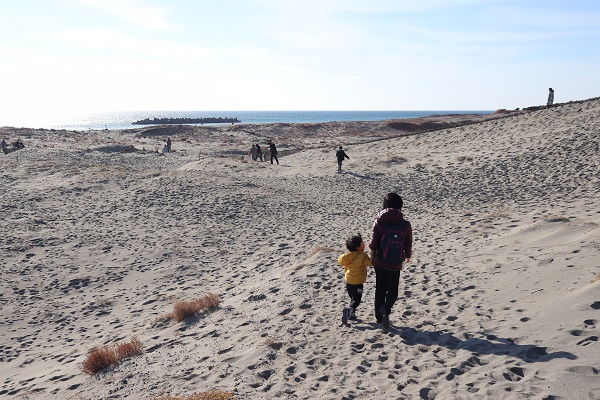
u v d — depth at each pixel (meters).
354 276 7.30
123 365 7.58
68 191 25.58
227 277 13.69
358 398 4.98
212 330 8.52
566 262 8.46
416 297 8.40
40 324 11.30
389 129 87.75
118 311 11.85
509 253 10.54
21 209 22.09
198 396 5.21
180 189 25.62
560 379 4.51
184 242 17.61
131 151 50.03
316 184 29.34
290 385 5.54
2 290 13.16
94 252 16.47
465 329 6.45
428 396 4.79
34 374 8.38
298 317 8.23
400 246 6.36
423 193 24.52
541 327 5.87
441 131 41.28
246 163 38.25
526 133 33.81
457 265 10.34
